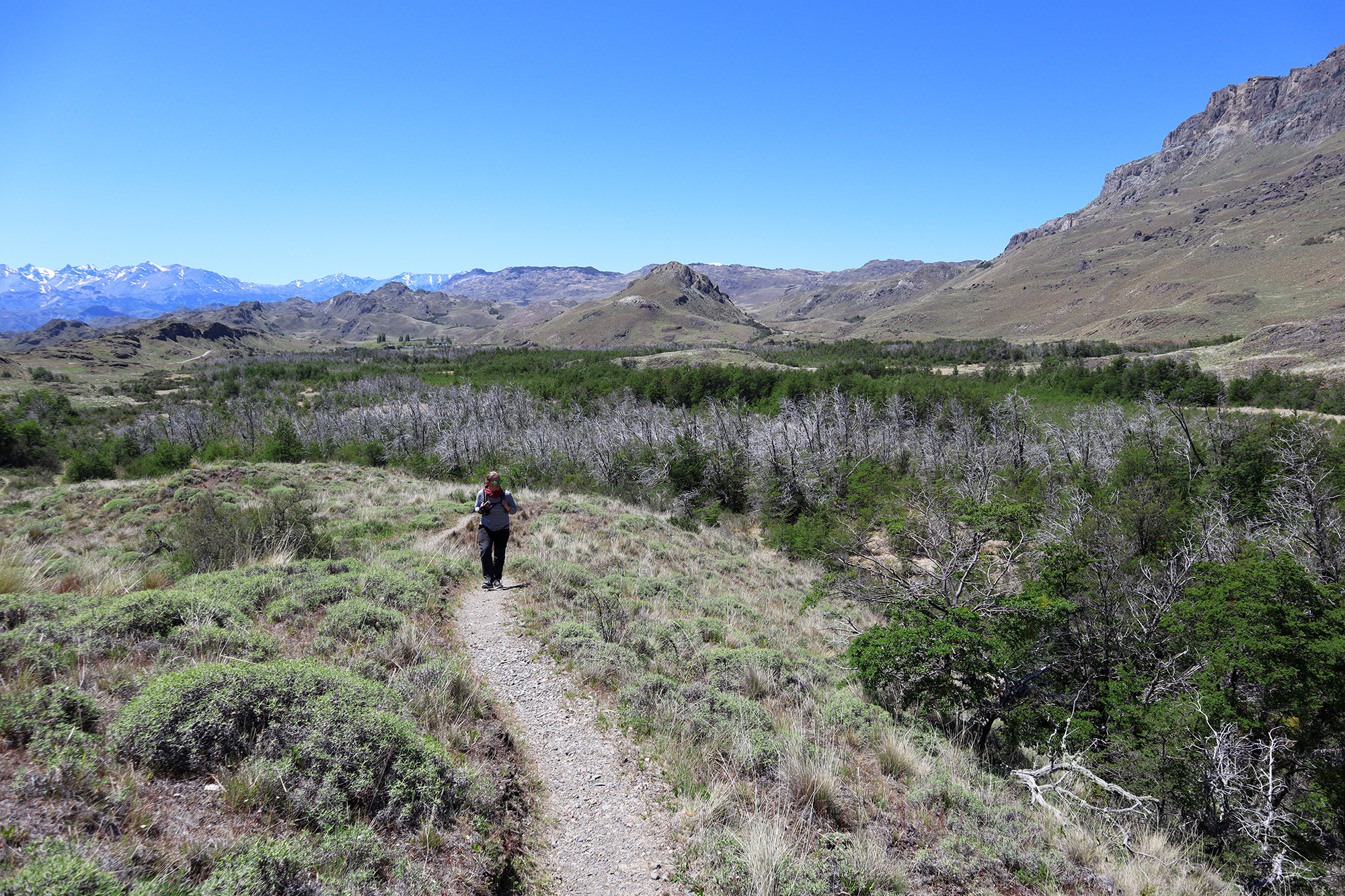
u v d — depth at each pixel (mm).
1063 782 6785
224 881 2404
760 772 4836
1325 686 7359
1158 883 4828
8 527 16219
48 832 2395
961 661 7438
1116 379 58094
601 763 4668
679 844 3855
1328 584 8953
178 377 159875
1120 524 12961
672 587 10977
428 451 42312
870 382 58594
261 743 3270
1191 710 7414
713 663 7121
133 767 2900
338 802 3074
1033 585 9219
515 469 35500
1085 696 9164
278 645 4949
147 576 6918
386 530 13852
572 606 8344
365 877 2717
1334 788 7188
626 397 57500
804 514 27656
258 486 22250
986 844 4527
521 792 4109
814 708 6617
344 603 6230
